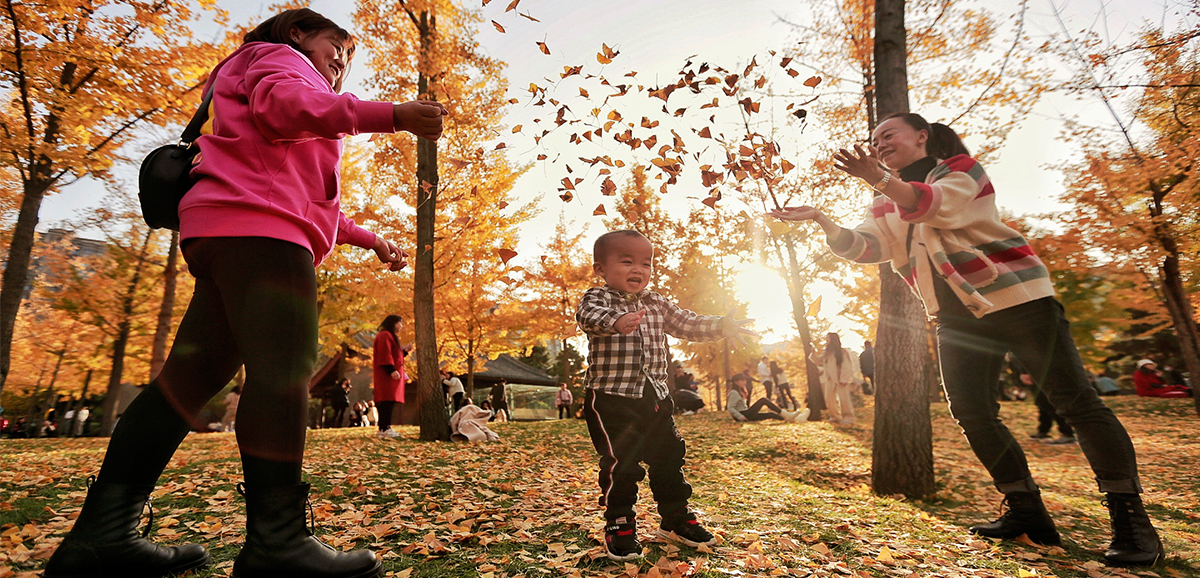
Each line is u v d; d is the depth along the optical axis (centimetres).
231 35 695
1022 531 255
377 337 742
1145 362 1211
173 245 1305
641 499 329
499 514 285
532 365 4300
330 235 158
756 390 2183
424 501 310
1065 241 897
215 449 564
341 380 1970
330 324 1587
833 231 272
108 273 1487
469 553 215
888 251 293
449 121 810
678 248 1580
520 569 196
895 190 234
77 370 1891
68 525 240
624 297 240
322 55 170
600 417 225
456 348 1606
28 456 507
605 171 289
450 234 792
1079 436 239
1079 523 305
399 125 138
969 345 263
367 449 557
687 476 467
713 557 214
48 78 621
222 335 155
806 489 404
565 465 491
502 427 903
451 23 832
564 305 1706
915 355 393
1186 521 314
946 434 852
